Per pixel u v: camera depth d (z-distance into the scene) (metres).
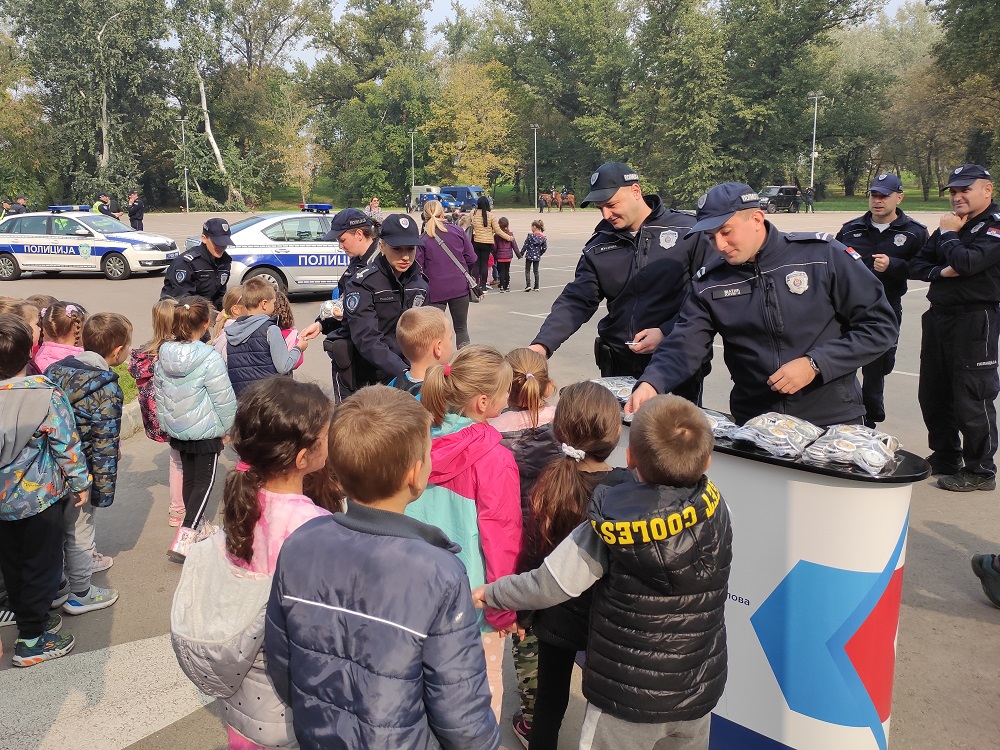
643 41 59.44
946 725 3.00
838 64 70.00
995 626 3.70
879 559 2.30
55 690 3.34
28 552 3.40
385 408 1.70
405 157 71.31
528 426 2.80
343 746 1.55
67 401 3.43
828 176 63.06
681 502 1.99
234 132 61.72
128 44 50.16
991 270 4.86
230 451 6.55
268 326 4.64
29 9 48.50
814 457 2.31
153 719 3.15
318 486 2.27
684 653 2.04
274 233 14.26
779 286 2.88
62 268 17.22
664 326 3.83
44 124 50.66
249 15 61.88
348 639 1.56
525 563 2.59
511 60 69.88
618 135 62.41
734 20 58.91
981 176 4.72
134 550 4.70
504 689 3.39
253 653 1.82
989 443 5.20
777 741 2.54
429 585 1.56
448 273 7.07
